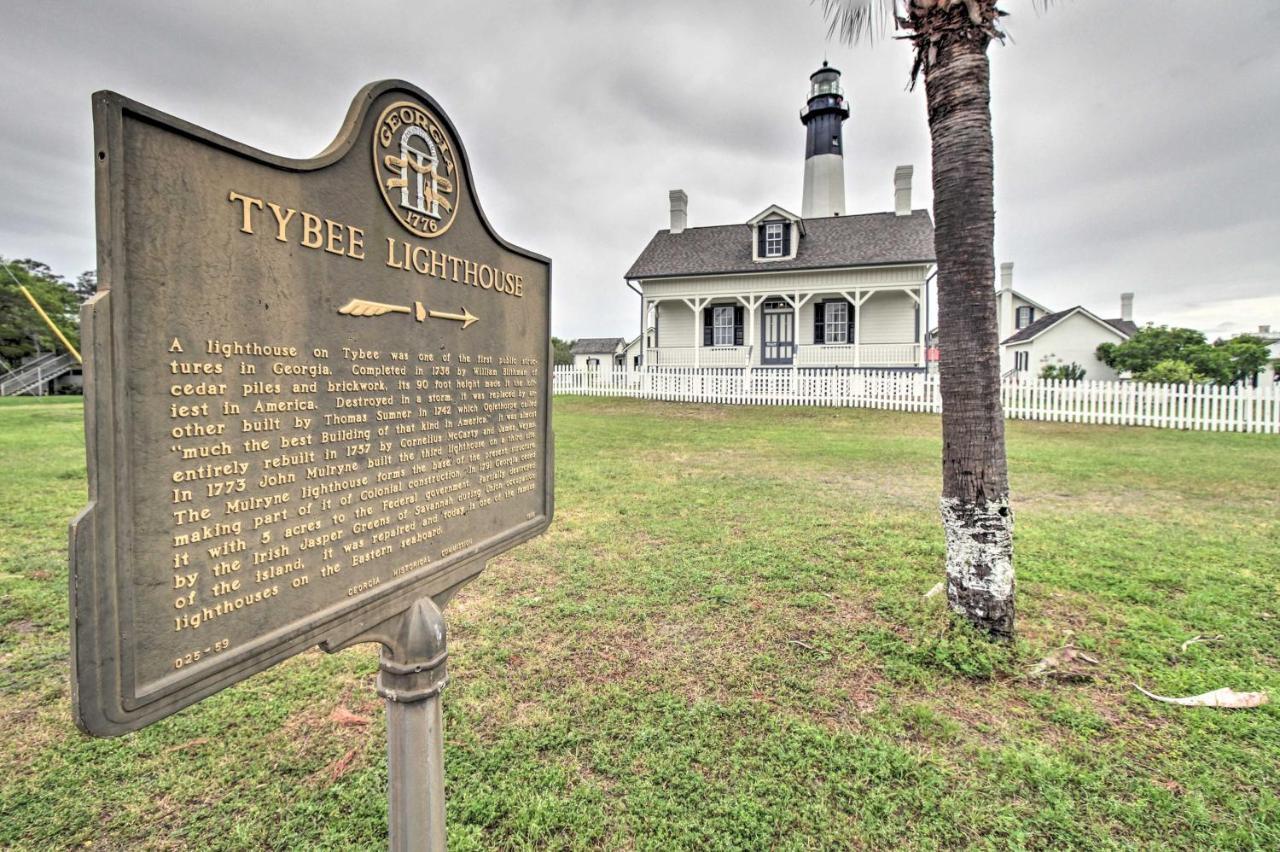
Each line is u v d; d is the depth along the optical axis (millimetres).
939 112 3646
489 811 2248
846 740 2658
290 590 1397
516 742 2639
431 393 1832
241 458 1276
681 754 2566
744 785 2395
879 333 21281
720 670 3230
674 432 12750
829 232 22016
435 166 1763
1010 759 2523
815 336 22078
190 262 1154
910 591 4180
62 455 8492
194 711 2850
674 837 2143
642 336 23281
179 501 1163
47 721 2732
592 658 3359
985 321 3564
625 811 2258
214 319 1207
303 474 1420
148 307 1089
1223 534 5559
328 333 1467
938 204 3695
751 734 2701
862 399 16875
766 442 11477
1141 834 2148
